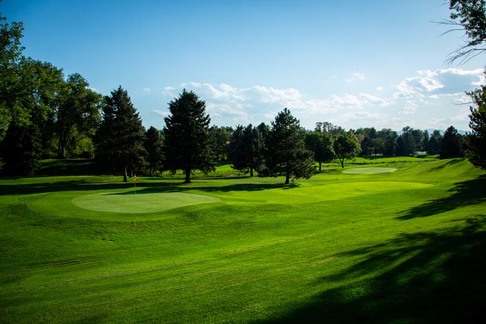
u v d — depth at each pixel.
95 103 75.62
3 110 25.06
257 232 20.12
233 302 7.84
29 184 46.75
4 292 11.80
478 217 13.61
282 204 26.31
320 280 8.47
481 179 35.56
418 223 14.65
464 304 6.23
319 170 85.00
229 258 13.98
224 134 116.94
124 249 17.09
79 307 9.12
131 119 53.91
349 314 6.44
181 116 50.50
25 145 59.84
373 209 25.36
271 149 49.38
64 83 27.55
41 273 14.08
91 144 78.44
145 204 25.14
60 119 74.81
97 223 19.91
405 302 6.59
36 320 8.46
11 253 16.09
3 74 23.45
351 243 12.63
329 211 24.86
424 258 8.69
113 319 7.81
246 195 32.03
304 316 6.62
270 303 7.47
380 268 8.54
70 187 42.59
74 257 15.95
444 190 31.02
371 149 159.38
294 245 14.55
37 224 19.64
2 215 21.67
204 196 29.53
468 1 13.45
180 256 16.09
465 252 8.70
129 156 53.31
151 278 11.86
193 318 7.28
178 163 50.97
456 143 89.88
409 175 53.91
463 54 13.78
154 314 7.78
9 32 22.83
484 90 14.74
